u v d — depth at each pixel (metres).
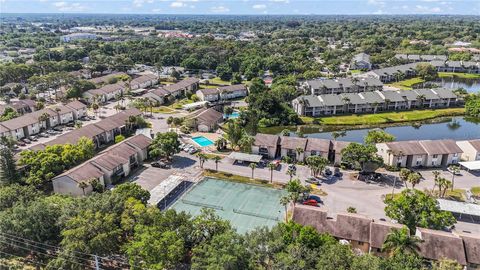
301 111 159.38
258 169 104.19
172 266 56.00
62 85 188.75
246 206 85.62
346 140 135.50
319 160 97.75
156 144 108.38
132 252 55.81
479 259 61.12
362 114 161.12
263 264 56.59
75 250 56.59
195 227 61.50
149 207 68.69
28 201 69.56
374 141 118.62
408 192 77.81
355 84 193.50
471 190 92.25
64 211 63.28
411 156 105.88
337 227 68.62
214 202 87.12
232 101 181.25
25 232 59.75
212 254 53.53
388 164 107.50
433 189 92.06
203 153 115.00
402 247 57.88
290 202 86.25
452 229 74.44
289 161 108.50
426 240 63.19
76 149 99.81
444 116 160.88
